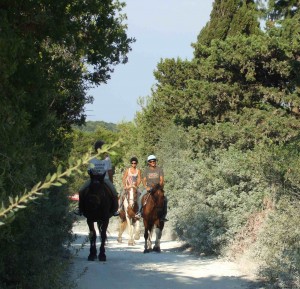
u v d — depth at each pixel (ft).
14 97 26.25
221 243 58.54
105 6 45.98
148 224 65.67
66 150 31.01
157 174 66.49
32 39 32.19
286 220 41.47
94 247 54.95
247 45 79.30
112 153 12.76
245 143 77.46
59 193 42.47
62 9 34.65
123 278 43.47
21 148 24.29
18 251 29.81
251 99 82.74
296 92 80.02
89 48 45.93
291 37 78.59
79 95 54.95
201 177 65.05
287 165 47.78
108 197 54.65
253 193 57.72
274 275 39.42
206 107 82.64
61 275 32.89
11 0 31.32
